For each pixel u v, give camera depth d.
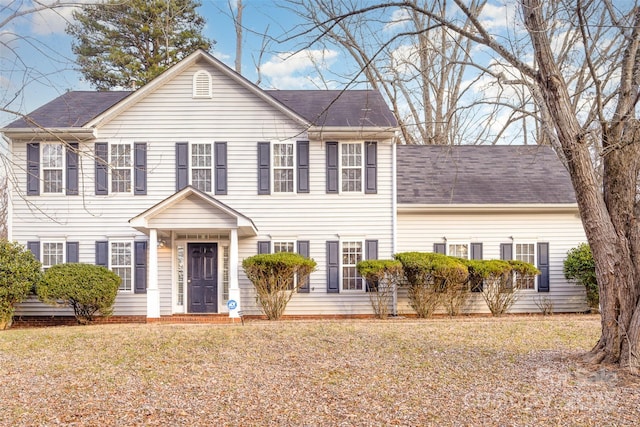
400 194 18.94
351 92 21.03
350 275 18.11
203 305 18.05
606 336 9.25
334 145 18.19
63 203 17.81
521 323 15.18
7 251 16.06
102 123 17.92
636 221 9.02
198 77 18.12
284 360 10.52
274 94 20.92
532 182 19.83
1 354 11.23
